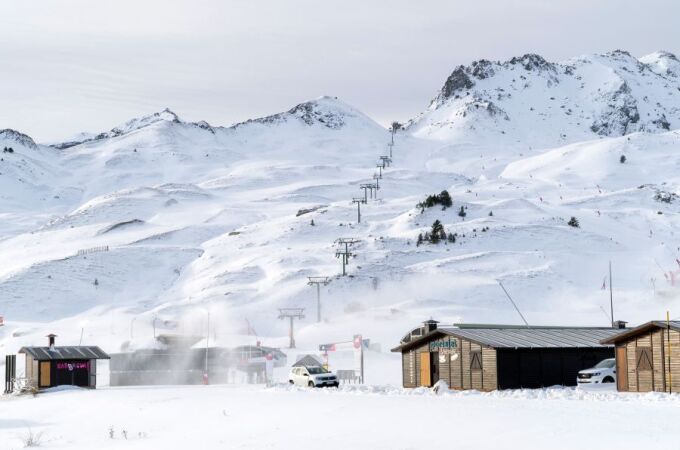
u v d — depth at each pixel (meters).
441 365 68.00
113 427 54.81
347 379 89.94
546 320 175.00
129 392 80.38
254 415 53.00
